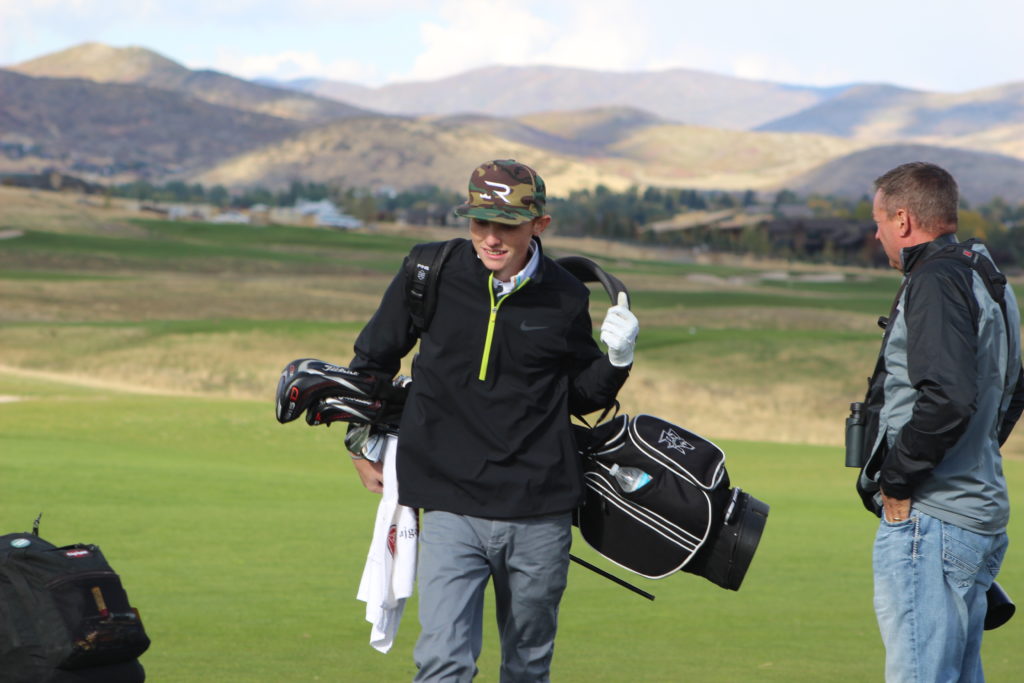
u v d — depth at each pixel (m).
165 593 9.51
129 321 74.94
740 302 108.88
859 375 61.31
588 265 5.46
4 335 62.12
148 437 24.62
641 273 160.12
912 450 4.82
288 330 65.81
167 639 7.89
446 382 5.17
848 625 9.31
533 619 5.40
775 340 68.94
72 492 14.95
